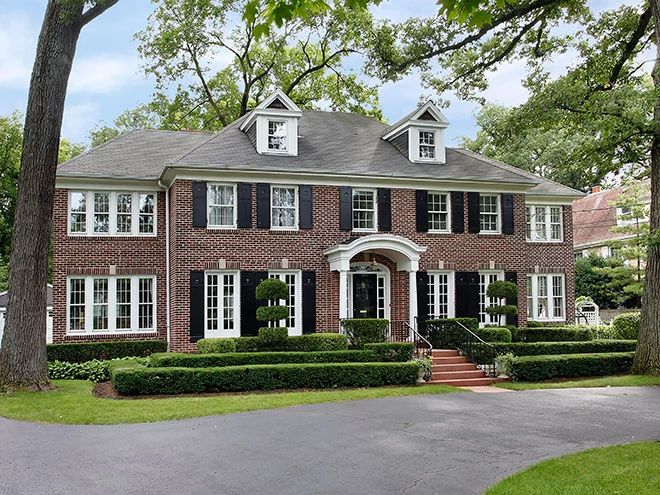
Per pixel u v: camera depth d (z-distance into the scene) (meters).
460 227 26.58
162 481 9.11
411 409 14.90
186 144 28.47
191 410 14.52
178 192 23.22
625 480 8.73
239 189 23.95
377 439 11.70
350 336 22.88
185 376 17.36
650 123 19.41
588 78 23.58
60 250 24.06
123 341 23.95
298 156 25.33
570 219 30.67
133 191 25.06
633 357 21.83
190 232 23.25
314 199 24.86
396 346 20.94
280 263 24.22
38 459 10.34
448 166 27.16
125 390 16.80
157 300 25.06
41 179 17.44
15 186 35.88
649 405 15.28
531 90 23.88
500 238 27.11
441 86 25.84
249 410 14.77
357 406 15.34
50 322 38.50
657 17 14.94
